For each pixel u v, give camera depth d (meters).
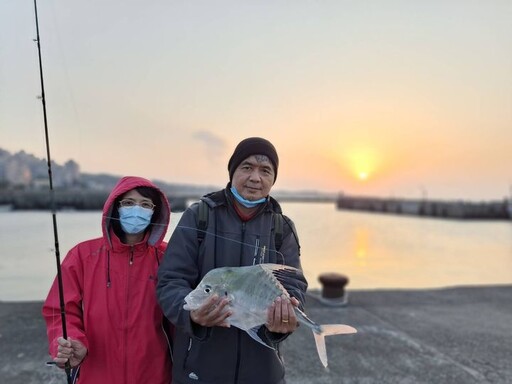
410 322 6.05
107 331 2.24
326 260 20.36
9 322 5.62
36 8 2.35
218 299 1.96
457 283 14.92
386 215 75.25
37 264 14.69
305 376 4.23
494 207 62.31
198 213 2.31
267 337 2.12
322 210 99.25
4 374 4.11
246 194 2.28
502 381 4.15
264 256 2.28
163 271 2.19
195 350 2.19
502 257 21.83
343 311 6.58
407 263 19.59
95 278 2.32
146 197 2.36
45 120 2.40
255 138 2.38
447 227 46.31
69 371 2.20
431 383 4.10
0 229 27.39
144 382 2.26
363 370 4.38
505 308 6.91
